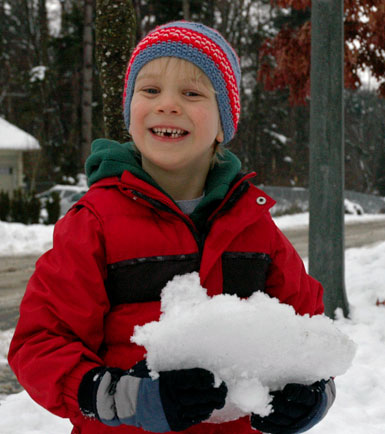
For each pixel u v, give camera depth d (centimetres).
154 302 127
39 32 3206
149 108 135
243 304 106
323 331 109
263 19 3159
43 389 115
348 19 681
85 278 122
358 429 309
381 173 5109
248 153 3369
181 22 143
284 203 2469
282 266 150
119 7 437
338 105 529
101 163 140
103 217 129
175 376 101
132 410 105
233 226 137
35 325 121
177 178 142
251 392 103
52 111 3109
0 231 1219
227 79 142
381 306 553
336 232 532
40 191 2541
